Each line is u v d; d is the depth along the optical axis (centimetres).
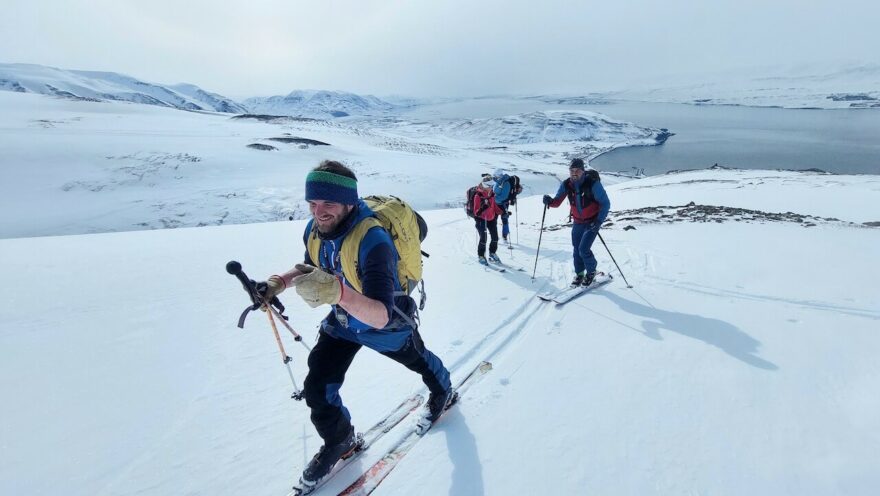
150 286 627
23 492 253
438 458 278
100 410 331
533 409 322
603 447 279
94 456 283
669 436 286
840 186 2550
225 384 369
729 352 391
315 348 259
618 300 546
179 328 480
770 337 414
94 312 524
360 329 240
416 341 267
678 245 812
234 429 312
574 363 387
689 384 345
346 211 214
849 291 521
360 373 383
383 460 279
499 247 932
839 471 246
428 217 1717
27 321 493
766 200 2022
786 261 668
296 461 283
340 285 178
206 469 274
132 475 269
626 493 243
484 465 269
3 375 377
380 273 203
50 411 329
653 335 436
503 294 596
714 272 630
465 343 438
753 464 258
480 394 345
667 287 584
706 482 247
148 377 378
